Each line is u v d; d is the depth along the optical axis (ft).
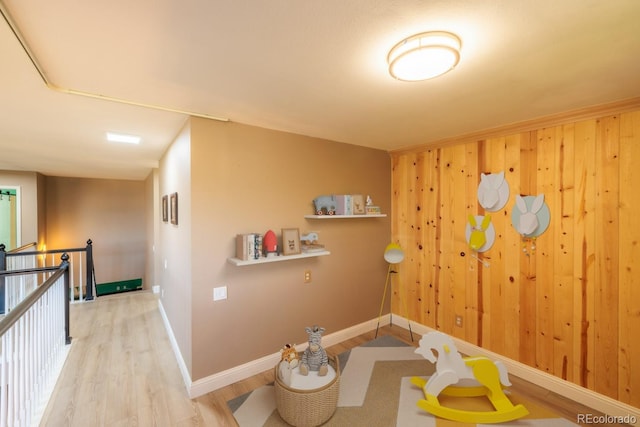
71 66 5.18
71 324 12.68
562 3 3.60
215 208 8.20
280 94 6.50
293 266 9.85
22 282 13.30
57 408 7.30
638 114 6.89
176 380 8.58
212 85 6.00
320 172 10.55
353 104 7.14
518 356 8.99
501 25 4.06
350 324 11.56
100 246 23.53
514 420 7.07
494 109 7.53
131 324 12.71
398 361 9.74
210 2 3.57
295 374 7.31
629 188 7.04
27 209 18.06
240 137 8.64
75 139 10.10
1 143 10.72
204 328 8.03
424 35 4.25
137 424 6.81
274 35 4.30
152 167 16.80
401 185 12.56
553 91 6.37
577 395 7.77
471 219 10.10
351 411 7.34
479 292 9.94
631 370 7.02
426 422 6.98
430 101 6.95
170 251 10.92
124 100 6.71
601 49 4.68
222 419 7.01
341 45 4.57
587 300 7.67
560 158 8.10
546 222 8.38
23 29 4.08
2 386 5.33
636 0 3.53
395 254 11.52
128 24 4.01
